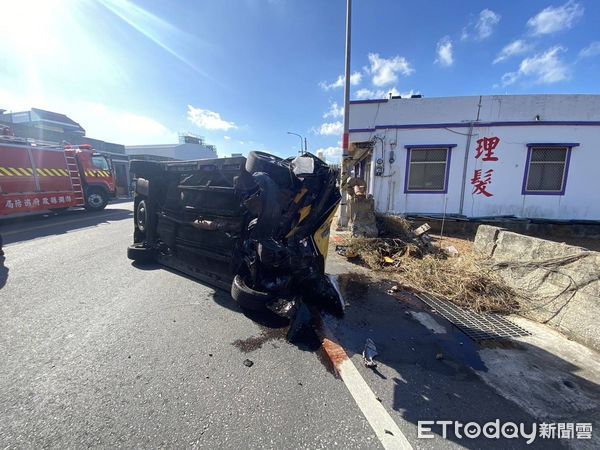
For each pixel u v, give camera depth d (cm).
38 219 966
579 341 287
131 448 162
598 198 845
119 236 701
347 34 766
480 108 856
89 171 1136
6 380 213
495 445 169
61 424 177
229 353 255
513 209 884
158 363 238
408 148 912
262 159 325
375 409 196
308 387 216
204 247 385
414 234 618
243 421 183
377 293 406
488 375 235
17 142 890
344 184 662
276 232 310
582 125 819
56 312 320
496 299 368
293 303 333
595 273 290
